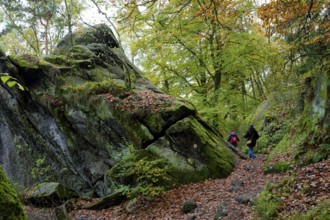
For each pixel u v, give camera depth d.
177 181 10.62
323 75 9.64
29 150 15.27
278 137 15.70
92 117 13.07
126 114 12.30
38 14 23.11
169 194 9.85
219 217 7.11
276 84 15.62
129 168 10.26
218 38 16.95
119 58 17.58
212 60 17.27
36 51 26.81
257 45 16.47
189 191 9.87
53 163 14.36
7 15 24.77
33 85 14.59
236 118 27.20
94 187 12.81
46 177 14.27
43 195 10.52
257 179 9.34
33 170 14.02
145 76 19.19
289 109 16.08
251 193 8.02
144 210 8.97
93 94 13.19
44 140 14.56
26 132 15.12
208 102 18.20
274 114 17.75
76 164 13.49
